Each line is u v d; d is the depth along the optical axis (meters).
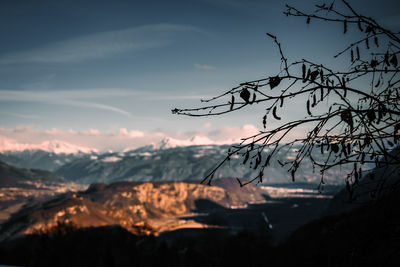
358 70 2.21
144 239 121.94
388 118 2.11
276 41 1.88
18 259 62.56
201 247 78.69
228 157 1.89
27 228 158.38
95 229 132.75
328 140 2.04
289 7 2.20
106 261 60.97
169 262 70.75
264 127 1.90
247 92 1.85
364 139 2.06
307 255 25.91
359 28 2.19
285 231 164.12
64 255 69.12
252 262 57.78
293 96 1.88
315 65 1.96
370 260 1.93
